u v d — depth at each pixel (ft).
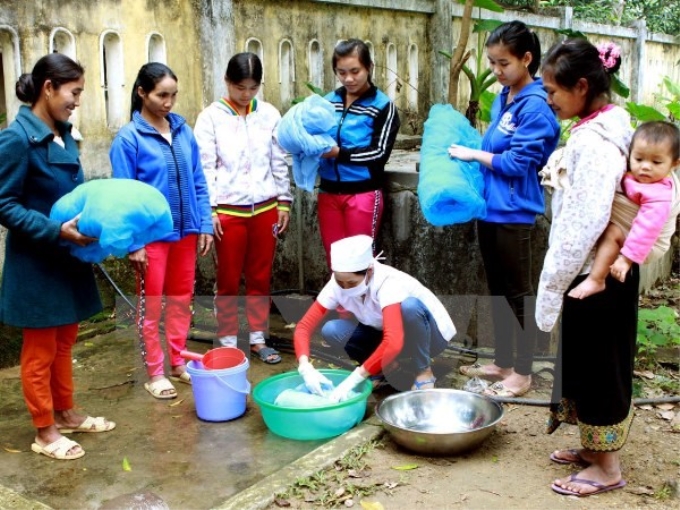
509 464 10.00
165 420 11.63
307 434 10.79
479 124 23.70
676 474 9.60
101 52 15.15
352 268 11.03
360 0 20.08
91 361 14.03
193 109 16.99
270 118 13.76
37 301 9.82
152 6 15.89
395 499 9.11
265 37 17.98
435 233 14.30
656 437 10.68
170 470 10.05
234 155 13.32
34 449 10.53
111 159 11.91
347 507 8.93
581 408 9.04
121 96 15.64
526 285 12.07
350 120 13.37
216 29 16.94
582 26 29.35
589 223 8.38
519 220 11.78
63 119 9.90
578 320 8.81
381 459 10.13
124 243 9.36
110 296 15.89
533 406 11.84
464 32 15.51
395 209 14.65
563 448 10.43
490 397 11.52
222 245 13.61
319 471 9.66
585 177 8.40
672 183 8.41
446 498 9.12
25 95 9.78
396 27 21.67
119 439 10.97
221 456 10.43
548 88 8.84
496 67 11.39
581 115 8.95
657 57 36.35
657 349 14.40
